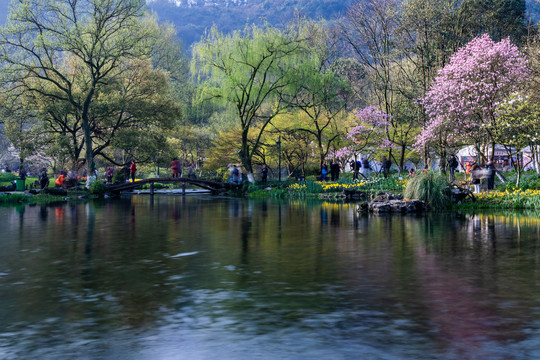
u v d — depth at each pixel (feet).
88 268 34.12
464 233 50.78
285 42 141.79
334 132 155.53
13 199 107.24
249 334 20.36
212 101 148.97
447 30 147.23
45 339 20.08
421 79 149.18
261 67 143.74
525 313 22.89
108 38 152.97
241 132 150.41
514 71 106.52
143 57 166.40
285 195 127.54
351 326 21.20
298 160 181.27
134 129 160.86
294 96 147.13
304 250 41.19
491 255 38.11
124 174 173.37
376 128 147.74
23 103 155.53
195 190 174.70
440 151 125.70
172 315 23.03
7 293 27.32
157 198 125.90
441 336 19.92
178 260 36.91
